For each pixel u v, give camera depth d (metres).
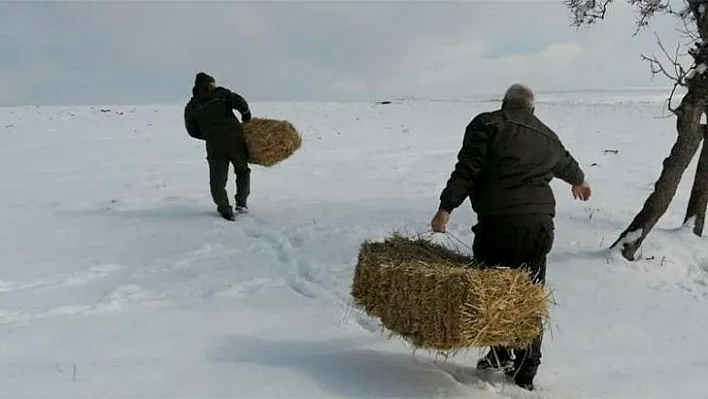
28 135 23.61
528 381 4.66
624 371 5.00
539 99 51.97
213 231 9.43
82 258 8.02
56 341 5.30
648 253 7.67
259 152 10.33
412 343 4.41
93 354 5.02
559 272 7.14
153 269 7.54
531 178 4.50
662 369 5.04
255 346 5.23
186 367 4.74
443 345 4.13
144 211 11.09
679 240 8.07
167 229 9.59
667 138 21.11
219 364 4.81
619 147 19.16
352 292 4.82
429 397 4.40
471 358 5.16
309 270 7.42
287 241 8.76
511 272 4.11
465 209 10.14
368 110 35.09
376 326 5.74
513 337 4.10
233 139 10.27
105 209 11.34
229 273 7.36
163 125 27.23
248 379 4.55
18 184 14.16
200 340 5.34
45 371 4.65
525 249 4.52
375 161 16.86
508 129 4.51
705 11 7.30
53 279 7.15
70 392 4.30
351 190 12.70
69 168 16.42
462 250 8.02
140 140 22.03
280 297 6.52
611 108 33.59
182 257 8.02
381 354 5.14
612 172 14.59
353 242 8.46
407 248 4.81
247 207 11.12
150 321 5.79
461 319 3.99
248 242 8.78
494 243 4.54
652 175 14.12
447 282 4.08
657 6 7.62
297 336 5.48
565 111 32.38
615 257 7.49
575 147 19.27
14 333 5.47
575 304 6.31
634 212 9.98
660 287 6.82
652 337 5.64
